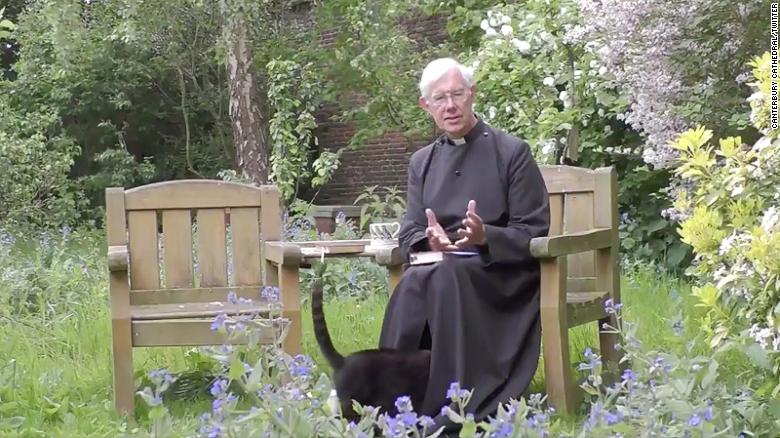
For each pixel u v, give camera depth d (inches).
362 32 483.2
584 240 162.1
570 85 321.1
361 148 596.7
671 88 258.8
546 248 149.3
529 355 150.2
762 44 246.2
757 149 148.6
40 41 584.1
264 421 101.9
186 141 611.8
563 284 155.3
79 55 571.8
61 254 332.8
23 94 592.4
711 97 255.3
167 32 557.6
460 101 159.2
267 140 518.9
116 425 154.9
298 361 114.3
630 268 304.0
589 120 335.9
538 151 315.6
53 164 509.4
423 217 164.4
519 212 155.9
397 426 94.3
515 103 329.1
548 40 315.9
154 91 621.6
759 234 136.9
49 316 254.1
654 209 329.4
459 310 145.5
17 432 150.8
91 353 208.1
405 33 518.6
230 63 489.4
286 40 522.9
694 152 155.3
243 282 181.0
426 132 480.1
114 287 160.7
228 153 612.7
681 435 106.3
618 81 280.1
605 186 178.1
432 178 164.2
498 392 145.3
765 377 149.8
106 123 597.9
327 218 455.8
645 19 255.8
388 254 169.5
